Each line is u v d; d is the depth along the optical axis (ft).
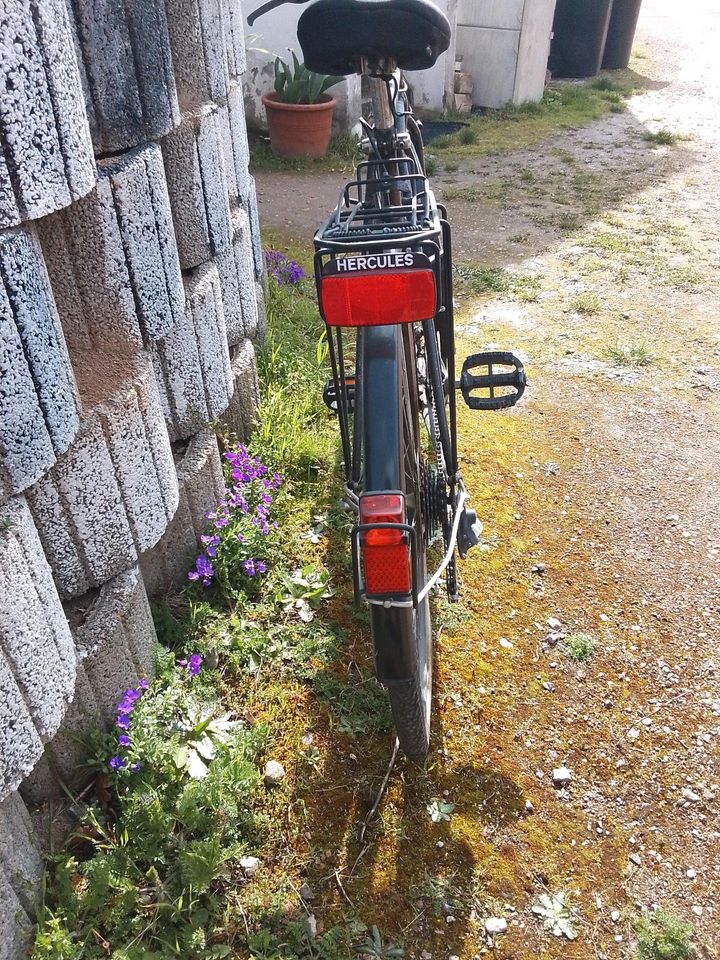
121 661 7.43
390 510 5.29
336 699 8.30
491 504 11.09
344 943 6.45
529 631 9.26
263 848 7.06
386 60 6.66
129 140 6.81
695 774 7.83
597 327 15.87
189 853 6.53
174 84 7.31
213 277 9.07
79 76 5.61
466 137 29.48
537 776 7.76
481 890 6.86
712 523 10.95
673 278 17.95
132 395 6.93
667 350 15.08
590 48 40.40
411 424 6.98
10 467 5.44
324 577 9.49
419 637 7.55
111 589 7.30
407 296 5.08
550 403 13.42
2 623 5.36
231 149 10.40
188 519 9.32
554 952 6.49
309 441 11.40
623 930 6.65
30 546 5.63
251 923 6.52
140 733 7.14
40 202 5.25
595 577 10.03
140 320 7.26
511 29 32.96
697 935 6.63
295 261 18.71
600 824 7.39
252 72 28.40
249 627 8.89
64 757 6.99
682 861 7.14
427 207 5.93
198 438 9.44
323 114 26.48
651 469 11.93
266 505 10.12
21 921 6.02
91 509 6.75
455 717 8.23
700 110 34.99
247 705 8.20
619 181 25.00
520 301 16.89
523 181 24.97
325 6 6.33
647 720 8.32
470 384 8.35
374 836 7.18
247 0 27.20
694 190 24.30
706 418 13.15
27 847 6.34
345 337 14.85
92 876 6.39
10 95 4.85
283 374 13.11
